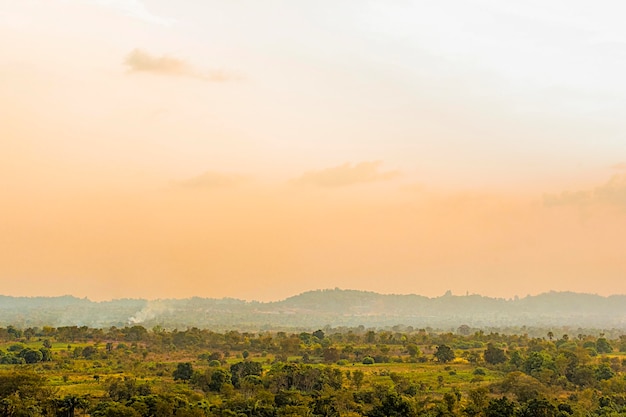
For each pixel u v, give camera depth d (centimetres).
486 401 16025
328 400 16212
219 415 14512
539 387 18725
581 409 15800
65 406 14750
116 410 13600
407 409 15325
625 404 17112
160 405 14400
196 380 19200
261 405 15462
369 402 17312
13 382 15088
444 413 15388
